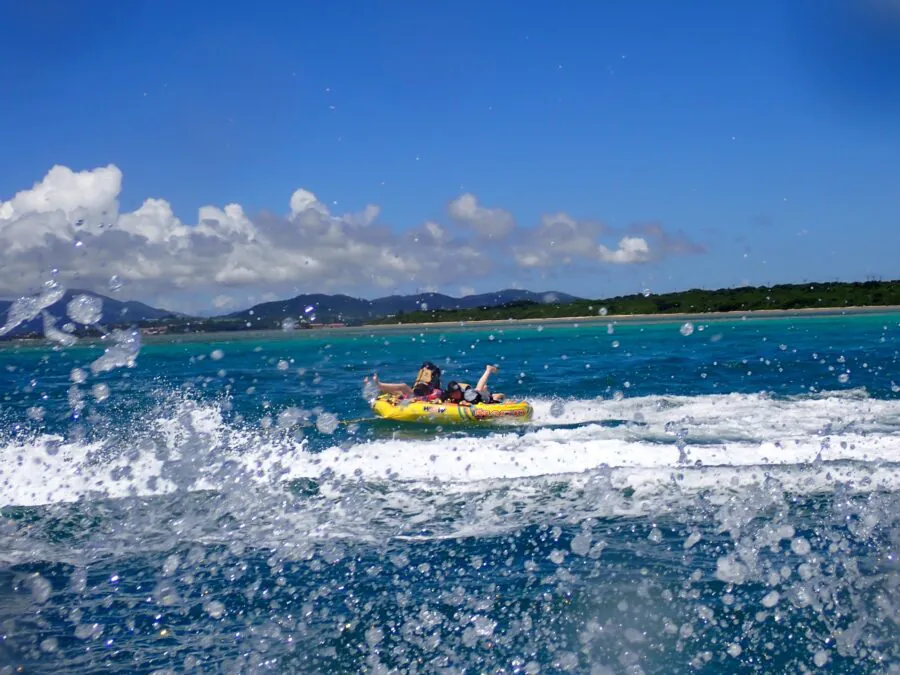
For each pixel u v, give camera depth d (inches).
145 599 146.6
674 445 255.1
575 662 118.0
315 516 192.7
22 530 187.2
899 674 111.3
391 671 117.6
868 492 194.4
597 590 142.2
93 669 120.0
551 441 274.2
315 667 119.4
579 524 180.1
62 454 249.3
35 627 135.4
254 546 173.5
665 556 157.8
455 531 179.0
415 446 266.1
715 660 117.0
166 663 121.6
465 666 118.2
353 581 152.0
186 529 185.9
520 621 131.8
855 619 127.6
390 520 188.5
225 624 135.1
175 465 236.8
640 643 122.9
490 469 230.2
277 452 253.9
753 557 154.8
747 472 214.7
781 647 119.8
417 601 141.3
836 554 154.7
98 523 191.9
